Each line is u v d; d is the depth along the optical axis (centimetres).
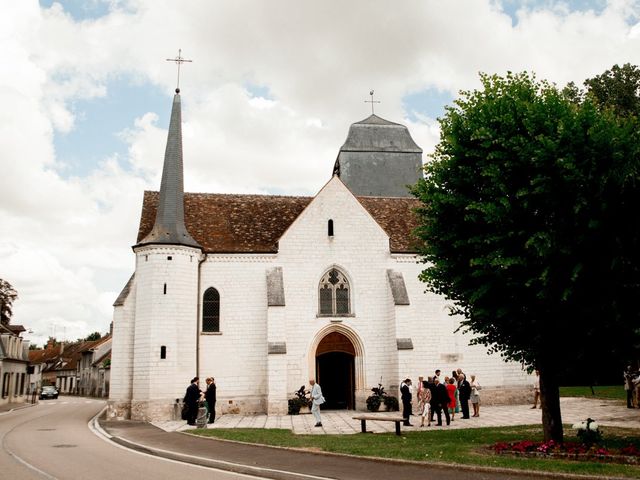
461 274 1636
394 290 3002
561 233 1395
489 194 1552
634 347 1467
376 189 4131
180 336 2778
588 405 2761
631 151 1330
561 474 1056
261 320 2969
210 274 2981
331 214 3138
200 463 1348
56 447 1683
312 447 1529
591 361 1559
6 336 4728
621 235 1355
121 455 1504
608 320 1402
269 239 3138
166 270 2798
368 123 4294
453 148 1658
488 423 2202
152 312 2739
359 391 2991
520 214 1473
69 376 8725
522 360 1661
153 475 1169
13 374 4969
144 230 3095
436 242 1725
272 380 2770
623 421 2073
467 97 1705
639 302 1379
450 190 1700
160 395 2670
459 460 1253
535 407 2845
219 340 2917
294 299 3006
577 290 1405
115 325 2861
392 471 1184
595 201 1347
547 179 1390
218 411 2842
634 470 1089
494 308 1545
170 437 1875
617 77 3456
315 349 2984
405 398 2139
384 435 1842
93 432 2169
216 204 3331
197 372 2858
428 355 3088
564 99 1602
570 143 1405
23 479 1124
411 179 4194
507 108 1584
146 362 2697
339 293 3088
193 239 2964
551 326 1500
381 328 3056
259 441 1681
